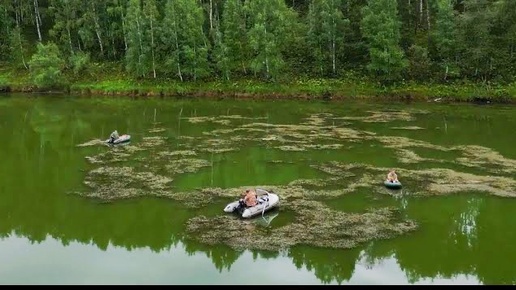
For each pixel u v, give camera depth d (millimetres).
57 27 77688
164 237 21125
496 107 59812
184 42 72938
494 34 69625
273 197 24562
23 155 36000
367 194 27141
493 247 20453
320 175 31000
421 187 28516
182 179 29797
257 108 59844
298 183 29109
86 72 76688
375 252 19859
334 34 70750
